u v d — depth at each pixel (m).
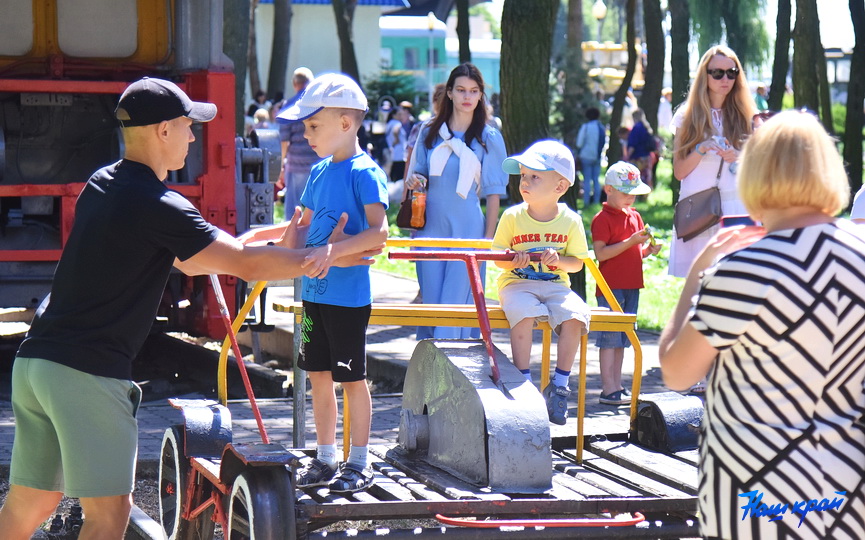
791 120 4.76
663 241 28.95
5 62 13.65
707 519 4.79
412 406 8.10
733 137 12.10
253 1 56.62
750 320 4.56
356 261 6.77
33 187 12.17
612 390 11.97
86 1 13.71
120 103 6.33
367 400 7.35
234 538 6.73
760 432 4.59
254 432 10.85
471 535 6.47
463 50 26.05
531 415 6.98
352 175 7.14
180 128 6.39
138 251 6.12
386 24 75.19
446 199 11.38
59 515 8.63
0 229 12.71
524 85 15.83
